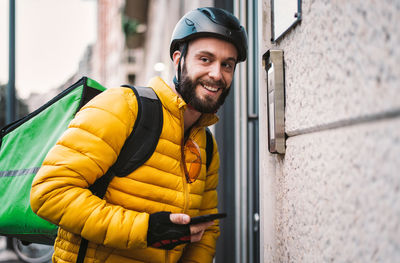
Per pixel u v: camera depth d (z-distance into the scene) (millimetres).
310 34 916
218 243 2693
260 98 1367
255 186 2391
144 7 18156
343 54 747
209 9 1233
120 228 1051
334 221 798
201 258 1459
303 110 964
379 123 633
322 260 858
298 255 1009
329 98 812
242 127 2443
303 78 963
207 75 1215
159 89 1222
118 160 1140
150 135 1153
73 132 1090
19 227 1278
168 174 1192
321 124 855
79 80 1366
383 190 617
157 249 1199
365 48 663
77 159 1062
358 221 700
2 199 1341
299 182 1001
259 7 1393
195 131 1331
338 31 768
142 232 1062
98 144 1074
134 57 26188
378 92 623
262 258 1370
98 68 33031
